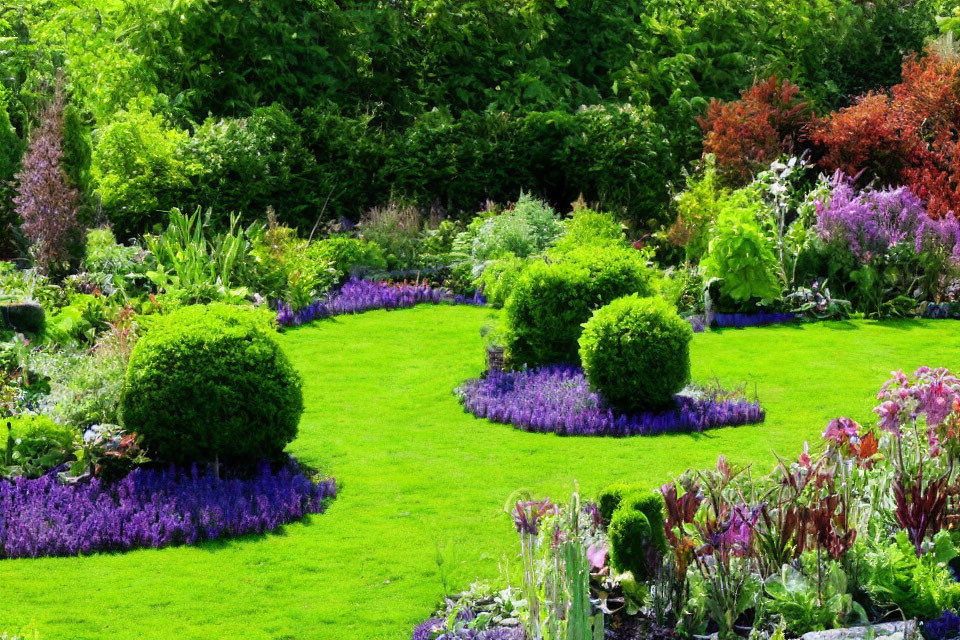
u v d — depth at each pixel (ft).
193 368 26.53
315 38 60.59
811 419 31.89
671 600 18.79
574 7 68.08
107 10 59.00
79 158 45.62
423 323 44.78
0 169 47.21
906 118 55.77
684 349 32.19
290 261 46.47
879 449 22.45
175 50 57.62
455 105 63.82
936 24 73.56
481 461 28.66
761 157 54.24
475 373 37.35
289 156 53.62
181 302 40.68
